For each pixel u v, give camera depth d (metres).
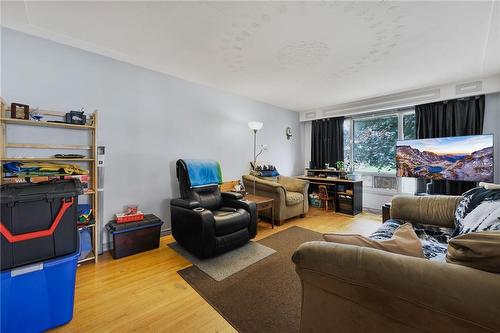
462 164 2.99
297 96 4.04
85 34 2.07
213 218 2.25
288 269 2.10
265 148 4.52
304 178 4.86
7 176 1.85
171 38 2.11
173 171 3.08
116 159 2.60
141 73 2.78
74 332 1.33
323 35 2.03
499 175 3.01
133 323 1.41
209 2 1.61
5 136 1.96
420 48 2.26
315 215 4.14
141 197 2.79
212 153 3.56
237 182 3.89
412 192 3.97
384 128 4.31
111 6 1.67
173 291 1.75
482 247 0.72
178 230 2.56
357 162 4.70
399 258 0.82
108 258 2.32
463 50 2.30
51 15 1.79
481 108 3.11
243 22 1.85
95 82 2.44
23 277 1.25
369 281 0.83
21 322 1.25
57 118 2.21
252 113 4.23
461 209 1.76
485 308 0.63
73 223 1.44
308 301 1.06
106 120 2.52
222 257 2.35
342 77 3.07
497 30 1.93
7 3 1.64
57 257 1.37
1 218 1.22
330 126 4.90
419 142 3.36
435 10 1.68
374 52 2.35
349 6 1.64
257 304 1.60
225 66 2.74
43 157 2.07
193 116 3.30
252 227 2.67
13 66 2.02
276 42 2.16
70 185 1.49
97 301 1.62
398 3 1.60
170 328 1.38
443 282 0.71
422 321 0.74
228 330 1.36
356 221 3.73
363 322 0.89
